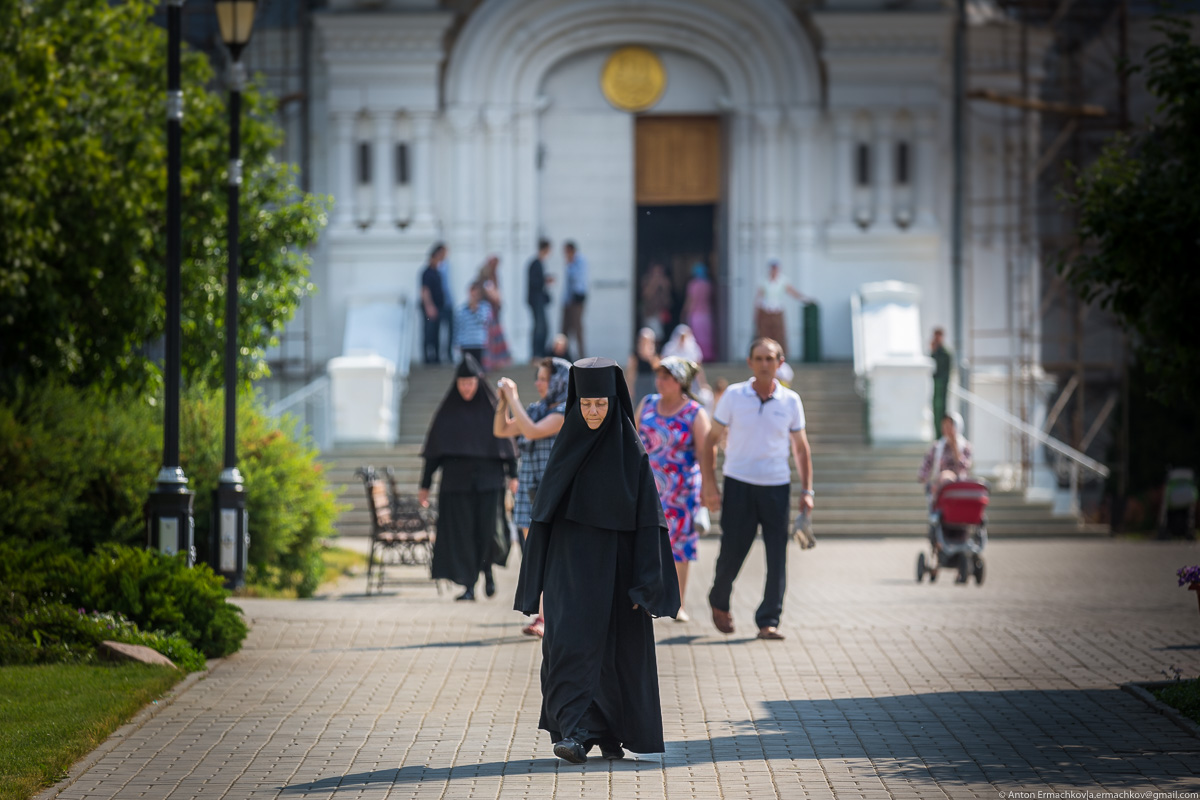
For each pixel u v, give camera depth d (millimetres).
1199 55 24938
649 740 16969
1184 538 57281
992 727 19062
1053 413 71875
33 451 32594
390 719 19656
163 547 28281
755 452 26750
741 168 75375
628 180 76188
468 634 27203
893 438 62062
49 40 34719
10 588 23891
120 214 36594
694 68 76188
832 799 15445
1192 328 23750
